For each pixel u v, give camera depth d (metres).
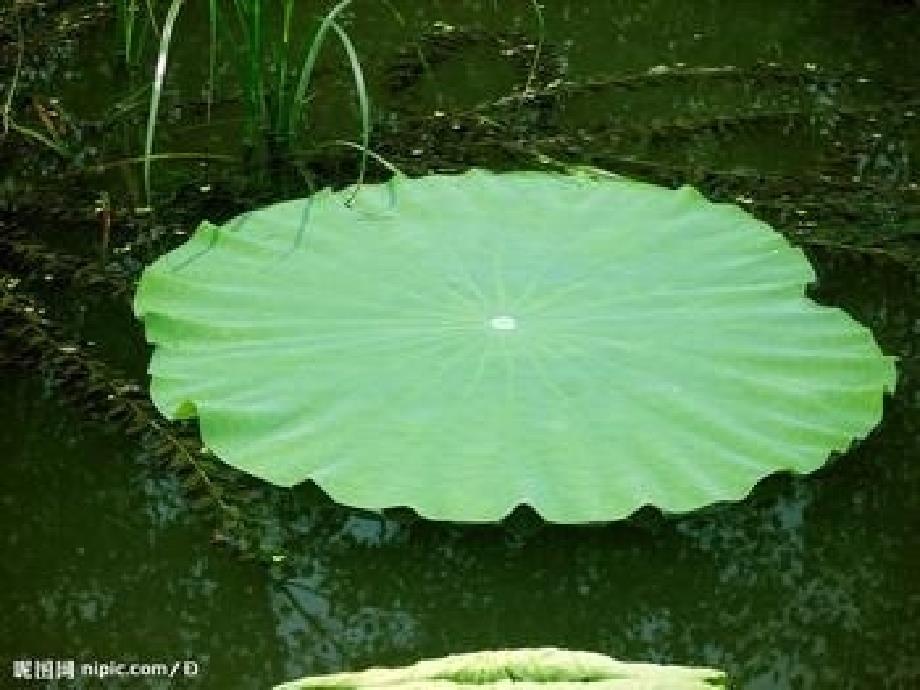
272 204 2.98
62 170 3.16
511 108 3.37
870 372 2.43
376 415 2.32
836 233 2.91
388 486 2.19
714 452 2.26
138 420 2.42
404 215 2.84
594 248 2.75
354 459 2.24
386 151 3.21
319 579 2.17
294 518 2.27
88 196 3.05
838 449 2.28
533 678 1.82
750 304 2.59
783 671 2.03
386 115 3.40
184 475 2.36
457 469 2.23
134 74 3.56
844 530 2.27
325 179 3.14
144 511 2.29
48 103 3.39
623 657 2.06
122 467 2.38
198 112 3.41
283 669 2.02
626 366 2.43
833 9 3.93
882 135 3.34
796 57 3.71
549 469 2.23
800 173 3.18
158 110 3.39
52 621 2.10
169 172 3.17
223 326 2.52
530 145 3.22
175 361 2.45
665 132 3.28
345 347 2.47
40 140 3.25
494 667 1.84
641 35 3.82
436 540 2.24
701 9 3.94
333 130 3.34
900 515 2.29
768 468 2.23
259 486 2.32
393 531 2.25
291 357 2.44
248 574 2.18
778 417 2.33
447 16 3.89
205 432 2.29
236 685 1.99
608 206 2.88
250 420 2.31
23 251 2.79
